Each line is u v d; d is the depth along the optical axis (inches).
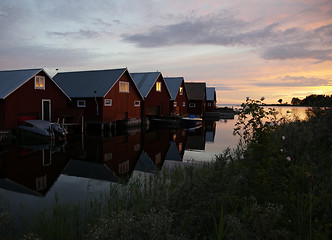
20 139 731.4
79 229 194.7
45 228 189.6
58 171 395.2
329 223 127.9
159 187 260.1
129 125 1131.9
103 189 305.6
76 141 712.4
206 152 570.9
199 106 1918.1
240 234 118.3
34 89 817.5
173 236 119.6
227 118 2082.9
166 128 1129.4
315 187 176.2
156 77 1348.4
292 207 150.3
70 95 1031.6
